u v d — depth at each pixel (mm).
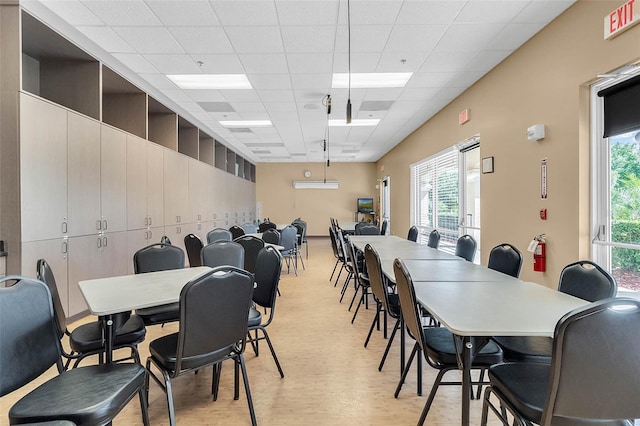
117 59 4035
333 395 2193
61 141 3293
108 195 4078
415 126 7406
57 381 1447
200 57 3965
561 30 3121
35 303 1481
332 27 3316
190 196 6633
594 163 2936
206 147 8008
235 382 2146
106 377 1478
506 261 2686
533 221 3584
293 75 4504
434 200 6922
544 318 1496
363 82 4820
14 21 2822
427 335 1994
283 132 7934
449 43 3660
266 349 2924
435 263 3020
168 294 1869
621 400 1067
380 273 2453
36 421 1226
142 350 2891
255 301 2588
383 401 2121
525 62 3668
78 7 3000
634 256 2650
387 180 11242
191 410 2031
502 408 1636
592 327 1038
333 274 5934
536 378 1451
